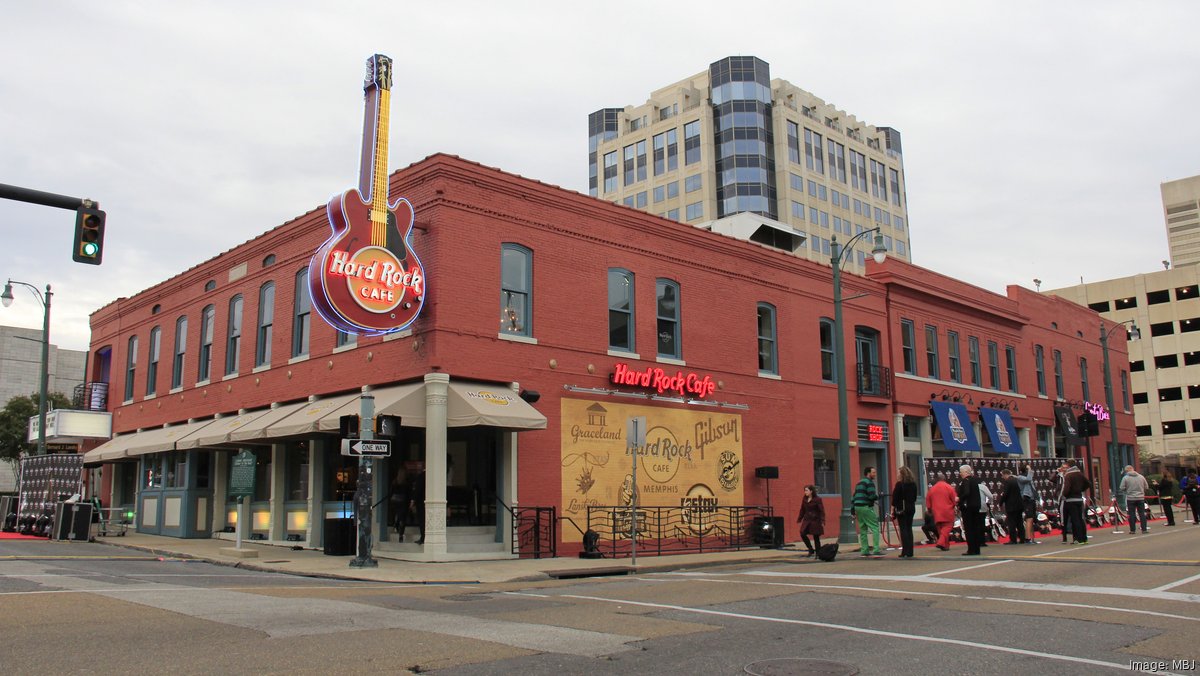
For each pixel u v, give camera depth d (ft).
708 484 78.59
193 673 22.48
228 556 61.93
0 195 44.93
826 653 25.77
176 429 92.38
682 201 304.09
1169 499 88.58
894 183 355.97
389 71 63.93
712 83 307.58
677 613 34.06
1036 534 81.46
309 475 73.31
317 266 58.18
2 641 26.43
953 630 29.53
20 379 246.06
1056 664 23.94
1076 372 141.79
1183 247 426.92
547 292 68.74
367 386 67.00
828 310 95.76
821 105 328.08
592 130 342.85
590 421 69.87
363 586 45.91
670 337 78.89
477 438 66.64
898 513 59.88
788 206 296.71
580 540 67.46
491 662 24.29
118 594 37.70
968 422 109.50
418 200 64.85
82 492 82.28
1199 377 299.17
